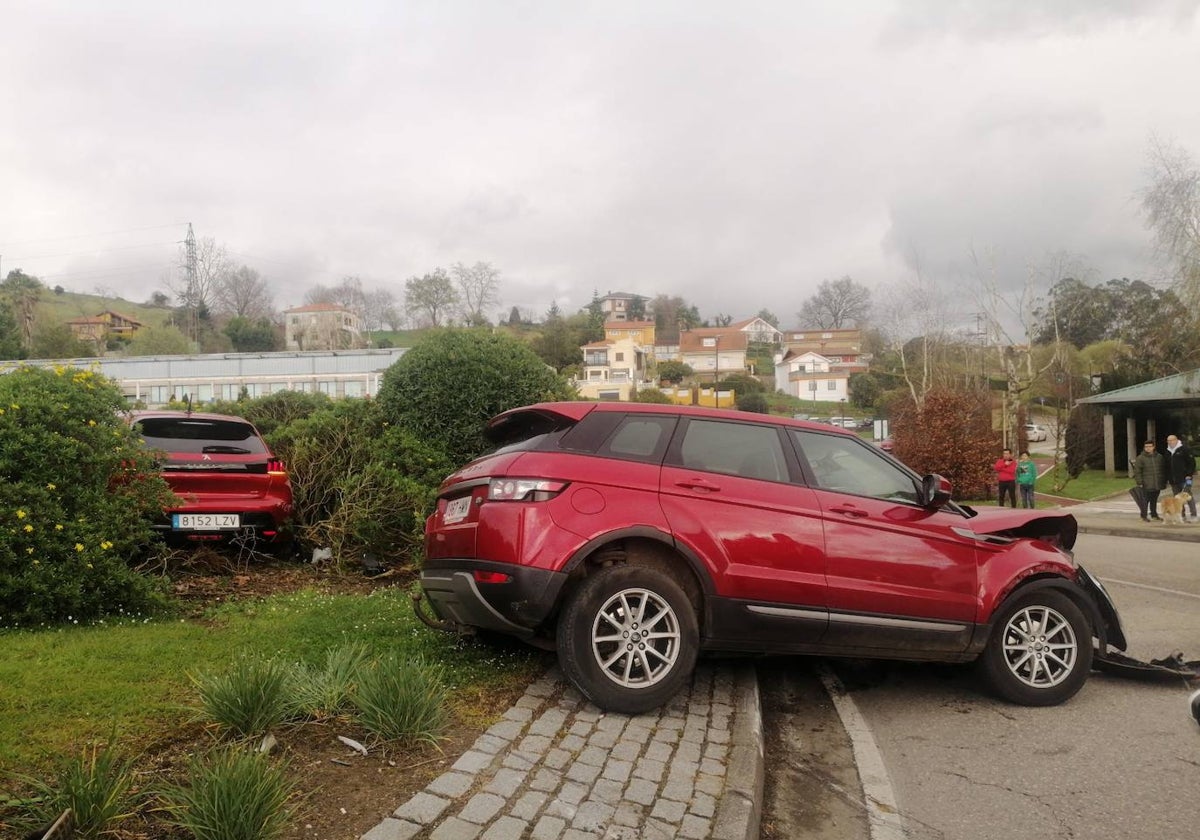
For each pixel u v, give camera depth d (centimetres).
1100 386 4056
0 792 302
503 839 301
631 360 10506
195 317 9031
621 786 360
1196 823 368
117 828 286
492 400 912
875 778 423
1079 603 554
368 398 970
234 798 278
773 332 15250
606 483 470
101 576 575
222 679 390
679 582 486
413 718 385
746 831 324
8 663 452
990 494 2986
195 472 770
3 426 565
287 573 816
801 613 484
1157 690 572
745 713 468
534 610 445
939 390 3106
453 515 502
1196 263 2809
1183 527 1845
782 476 512
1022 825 368
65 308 13175
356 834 298
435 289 9631
